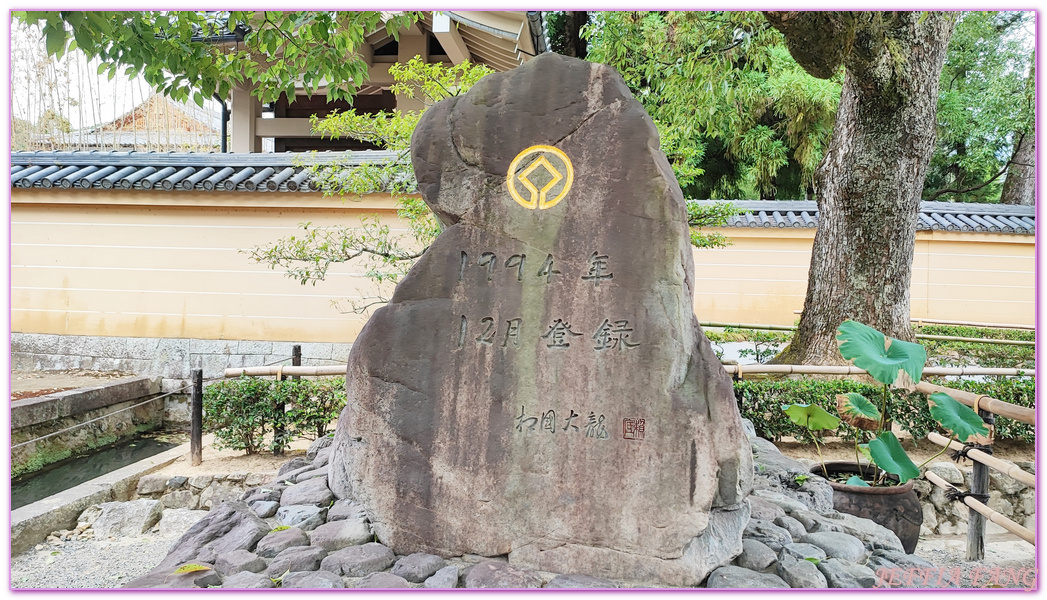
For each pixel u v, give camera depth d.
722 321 11.58
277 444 6.29
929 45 7.03
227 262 9.90
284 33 5.72
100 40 4.65
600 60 8.98
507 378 3.39
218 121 18.80
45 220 9.98
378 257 9.78
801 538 3.61
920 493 5.66
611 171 3.38
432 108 3.65
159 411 9.07
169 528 5.25
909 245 7.39
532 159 3.45
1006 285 11.70
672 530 3.20
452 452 3.41
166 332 9.95
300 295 9.92
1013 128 15.23
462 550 3.38
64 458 7.32
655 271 3.31
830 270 7.55
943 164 18.30
